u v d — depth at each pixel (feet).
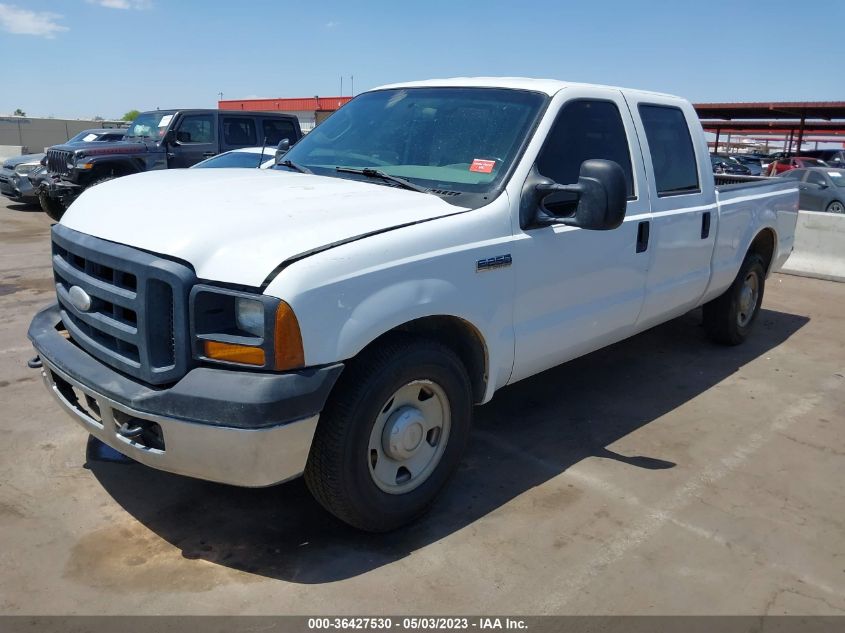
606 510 11.84
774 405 16.72
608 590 9.80
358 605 9.28
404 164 12.89
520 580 9.94
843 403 16.97
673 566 10.40
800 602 9.73
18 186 49.16
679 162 16.35
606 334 14.44
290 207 10.09
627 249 14.12
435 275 10.25
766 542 11.10
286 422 8.76
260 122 46.09
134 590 9.40
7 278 27.17
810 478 13.23
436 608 9.29
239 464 8.82
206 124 43.57
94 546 10.30
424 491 11.02
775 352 20.88
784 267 33.24
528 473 12.99
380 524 10.51
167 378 9.09
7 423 14.12
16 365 17.43
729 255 18.49
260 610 9.11
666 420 15.64
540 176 11.83
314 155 14.15
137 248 9.43
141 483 12.05
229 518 11.14
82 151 38.93
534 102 12.81
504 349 11.82
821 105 97.60
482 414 15.60
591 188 10.81
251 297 8.69
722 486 12.80
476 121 12.87
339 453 9.59
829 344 21.88
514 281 11.62
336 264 9.11
